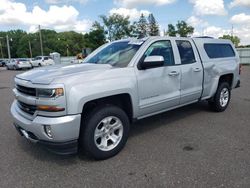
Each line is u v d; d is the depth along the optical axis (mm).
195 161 3576
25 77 3627
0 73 24141
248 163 3486
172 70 4559
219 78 5828
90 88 3365
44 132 3215
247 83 11773
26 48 100000
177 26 64250
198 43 5352
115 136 3807
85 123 3479
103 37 71500
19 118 3551
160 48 4492
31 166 3559
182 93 4836
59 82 3176
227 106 6438
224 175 3186
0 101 8250
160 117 5781
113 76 3668
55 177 3262
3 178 3250
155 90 4277
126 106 4051
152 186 2994
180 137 4527
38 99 3242
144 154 3846
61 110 3166
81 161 3676
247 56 26578
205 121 5441
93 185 3057
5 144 4348
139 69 4031
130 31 71625
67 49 97438
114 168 3443
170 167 3424
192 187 2951
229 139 4383
